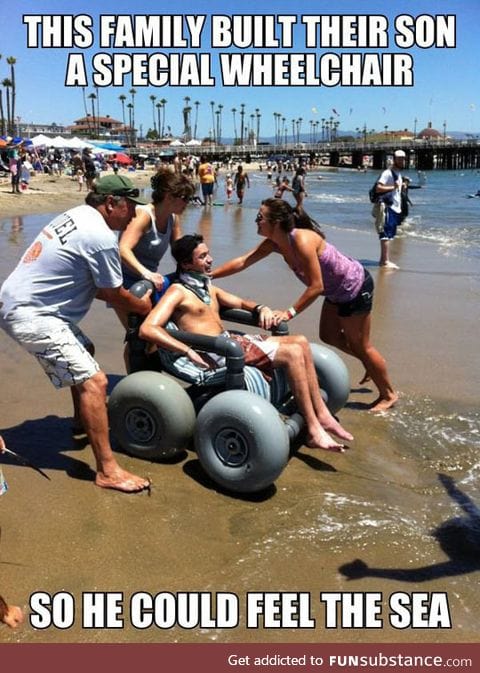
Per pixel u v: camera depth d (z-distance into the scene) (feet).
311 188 174.70
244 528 12.07
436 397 19.13
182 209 16.89
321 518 12.51
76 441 15.20
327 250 16.71
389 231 39.70
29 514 12.04
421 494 13.91
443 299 31.32
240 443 12.92
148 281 15.26
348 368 21.48
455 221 74.69
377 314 28.12
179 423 13.88
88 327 24.72
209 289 15.46
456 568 11.17
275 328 16.08
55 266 12.68
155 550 11.22
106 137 389.60
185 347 13.73
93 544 11.26
